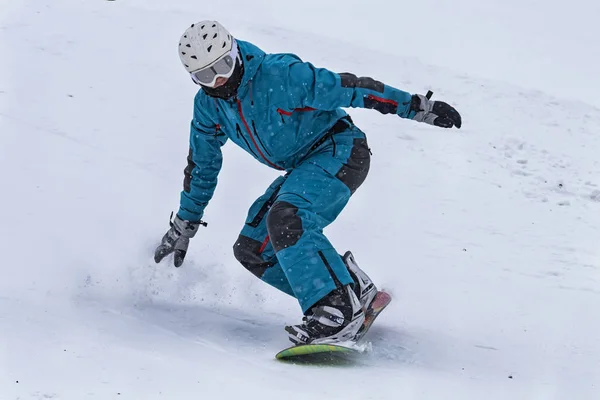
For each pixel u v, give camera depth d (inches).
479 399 307.3
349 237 644.1
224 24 1318.9
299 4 3821.4
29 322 351.3
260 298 470.0
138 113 883.4
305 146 395.2
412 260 604.7
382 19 3779.5
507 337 436.5
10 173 654.5
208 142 415.2
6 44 1047.0
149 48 1117.7
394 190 780.6
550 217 764.6
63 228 540.4
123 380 286.0
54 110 848.3
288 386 299.0
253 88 374.0
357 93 372.8
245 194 709.3
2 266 445.4
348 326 368.2
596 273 613.3
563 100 1200.2
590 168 944.9
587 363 390.6
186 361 319.9
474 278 573.6
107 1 1315.2
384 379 325.7
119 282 445.4
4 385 271.6
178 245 441.7
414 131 983.0
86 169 698.2
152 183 691.4
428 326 446.0
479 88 1198.3
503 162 923.4
